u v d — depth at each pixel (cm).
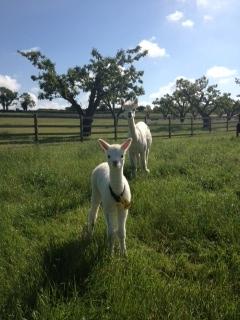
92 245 292
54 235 331
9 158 665
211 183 510
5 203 421
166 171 580
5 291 234
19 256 283
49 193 459
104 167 332
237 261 280
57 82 1825
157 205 389
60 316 204
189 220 353
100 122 2834
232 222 341
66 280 244
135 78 1948
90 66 1891
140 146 564
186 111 3547
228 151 820
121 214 296
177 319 211
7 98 5009
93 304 223
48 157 690
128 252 296
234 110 3469
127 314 210
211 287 251
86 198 437
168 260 296
